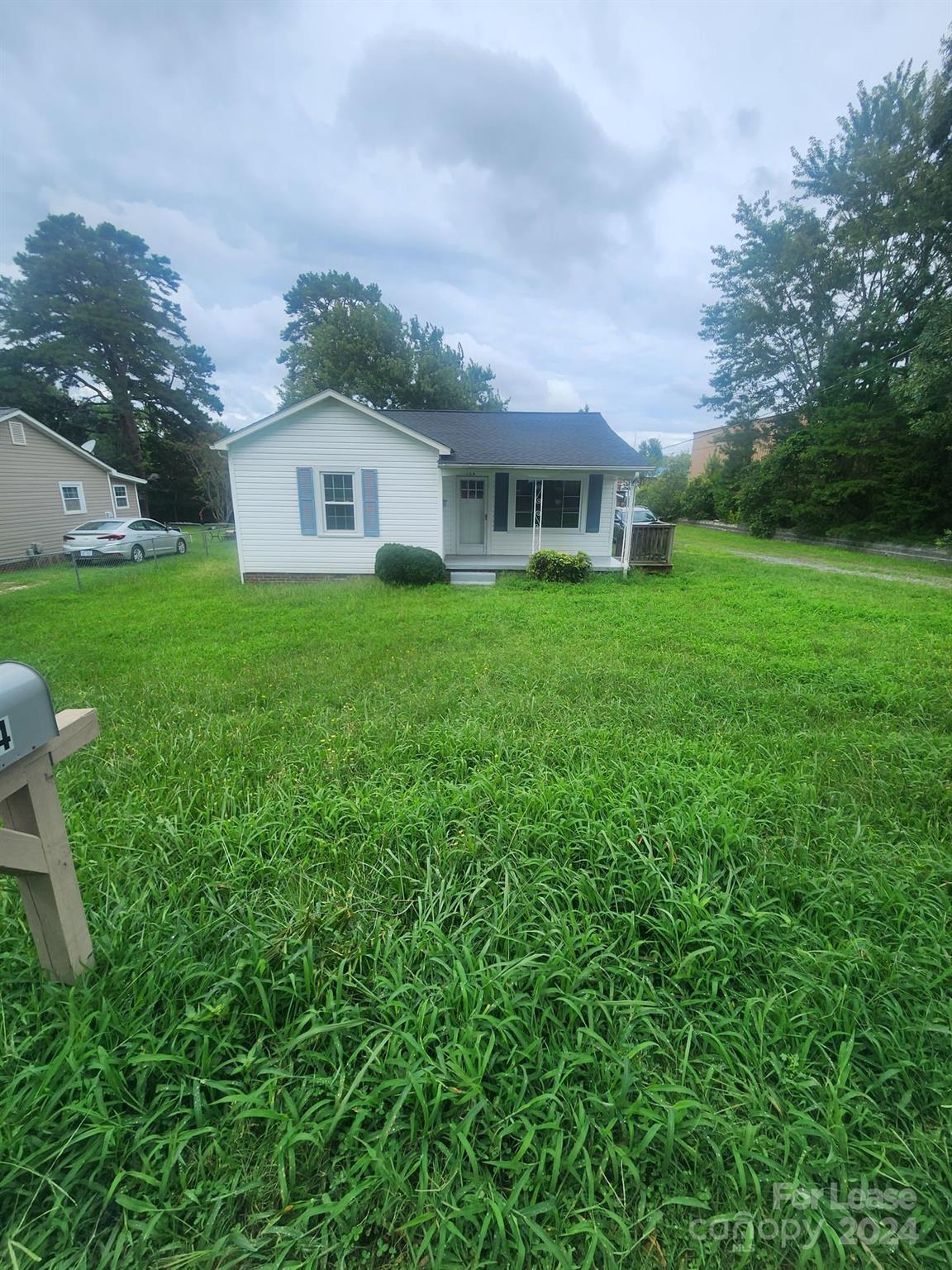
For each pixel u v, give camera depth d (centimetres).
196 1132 137
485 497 1320
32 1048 159
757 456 2433
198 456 2802
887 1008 175
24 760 148
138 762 337
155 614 832
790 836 263
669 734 383
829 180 1869
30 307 2628
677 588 1057
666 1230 126
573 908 218
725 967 190
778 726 403
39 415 2791
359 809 276
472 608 854
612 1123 139
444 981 182
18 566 1588
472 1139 140
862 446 1795
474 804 281
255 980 171
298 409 1060
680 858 238
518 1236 120
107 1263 118
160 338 2919
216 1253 119
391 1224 125
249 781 318
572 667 534
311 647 632
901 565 1453
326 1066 159
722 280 2223
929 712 435
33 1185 129
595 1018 171
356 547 1146
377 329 2933
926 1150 140
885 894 222
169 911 211
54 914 166
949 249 1656
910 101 1683
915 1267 121
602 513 1325
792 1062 156
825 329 2056
